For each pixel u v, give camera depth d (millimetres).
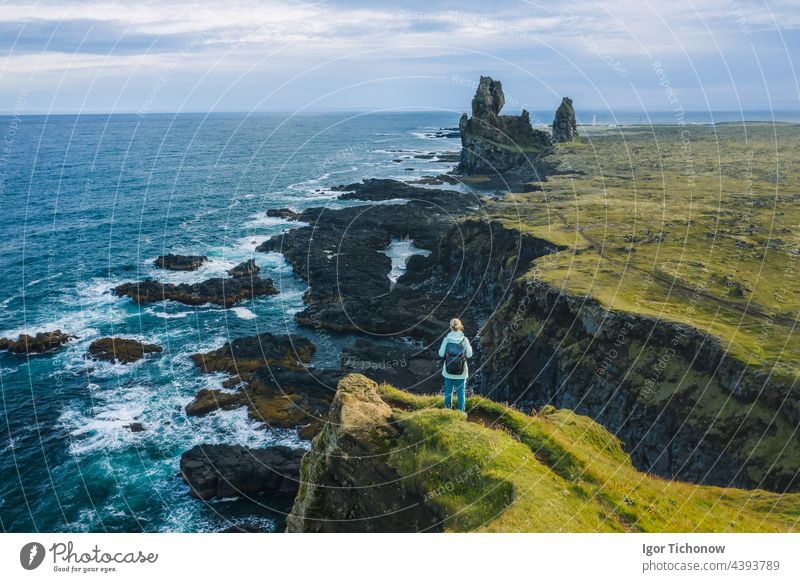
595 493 14406
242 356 52500
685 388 35156
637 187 102375
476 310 65250
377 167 168250
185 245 89750
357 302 65500
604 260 55906
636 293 46125
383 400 18125
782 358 33312
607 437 17953
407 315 62188
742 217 74500
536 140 159875
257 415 43281
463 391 16453
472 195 118938
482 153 154500
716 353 34719
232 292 68312
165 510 34719
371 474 15773
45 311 64000
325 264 77750
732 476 30734
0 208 114188
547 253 61906
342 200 119875
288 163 175625
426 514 14594
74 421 43156
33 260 81938
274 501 35562
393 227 95750
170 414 43969
